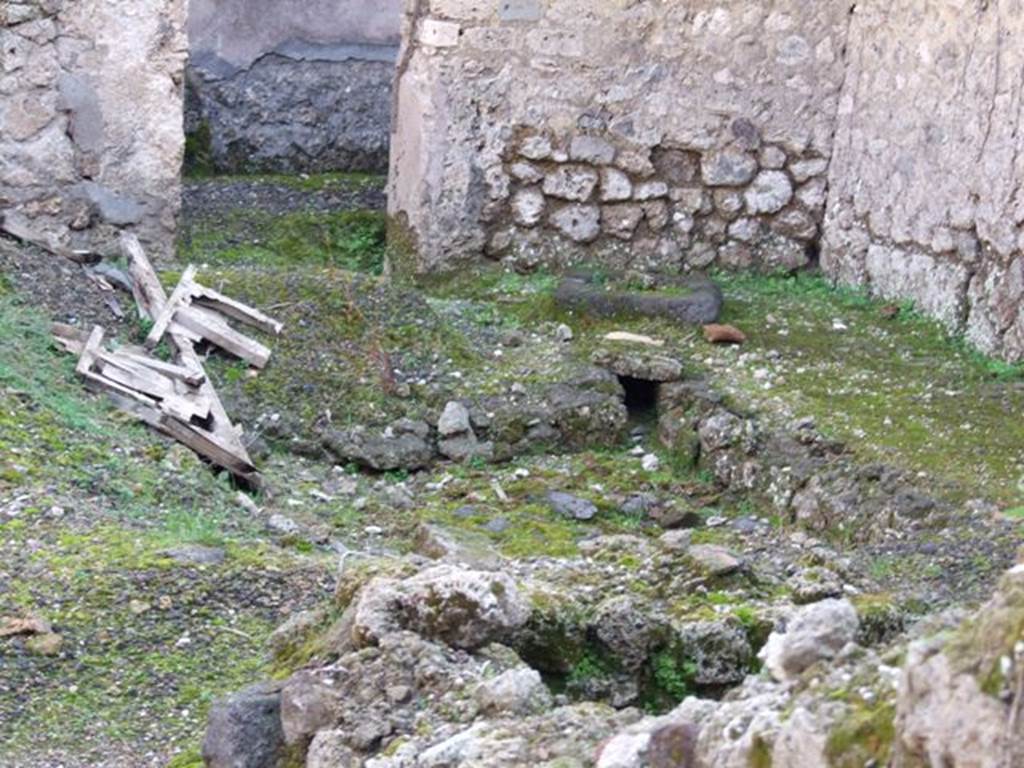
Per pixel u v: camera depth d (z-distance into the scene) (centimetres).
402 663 479
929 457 859
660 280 1117
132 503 779
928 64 1076
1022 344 984
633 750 392
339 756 455
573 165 1177
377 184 1407
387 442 932
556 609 497
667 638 501
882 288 1125
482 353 1018
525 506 880
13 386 850
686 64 1174
